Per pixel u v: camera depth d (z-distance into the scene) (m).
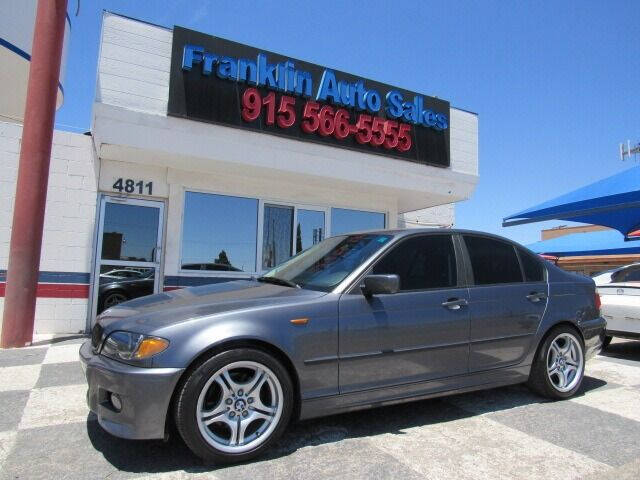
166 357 3.04
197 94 7.74
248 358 3.22
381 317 3.76
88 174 8.06
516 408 4.46
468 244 4.51
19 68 8.76
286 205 9.74
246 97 8.09
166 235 8.59
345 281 3.79
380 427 3.91
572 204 8.02
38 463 3.15
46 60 6.73
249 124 8.13
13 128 7.70
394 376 3.78
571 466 3.24
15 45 8.41
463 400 4.68
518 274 4.69
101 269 8.13
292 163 8.57
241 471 3.08
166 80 7.66
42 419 3.93
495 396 4.83
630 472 3.16
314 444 3.53
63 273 7.86
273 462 3.22
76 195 7.99
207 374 3.09
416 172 9.96
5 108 10.20
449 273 4.27
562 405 4.57
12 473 3.01
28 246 6.66
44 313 7.74
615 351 7.75
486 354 4.25
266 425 3.29
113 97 7.27
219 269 9.02
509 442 3.63
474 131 11.03
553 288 4.80
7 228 7.62
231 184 9.15
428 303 4.00
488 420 4.12
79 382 4.96
